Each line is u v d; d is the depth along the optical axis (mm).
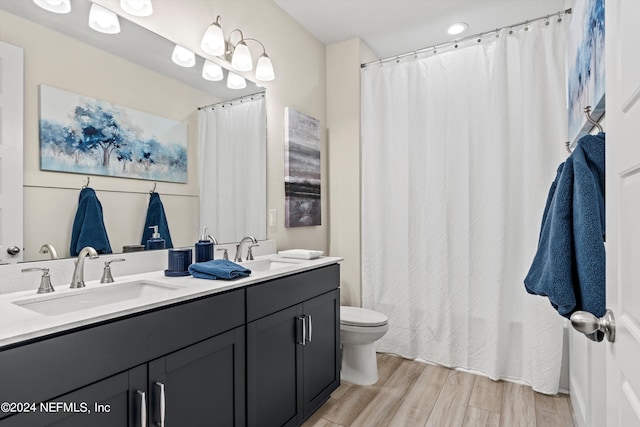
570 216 1137
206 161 2006
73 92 1445
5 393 804
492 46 2449
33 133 1330
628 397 656
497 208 2355
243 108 2244
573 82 1876
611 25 774
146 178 1708
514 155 2352
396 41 3000
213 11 2055
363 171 2902
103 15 1553
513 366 2369
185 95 1896
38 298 1182
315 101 2916
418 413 1981
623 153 691
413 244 2701
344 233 2973
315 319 1978
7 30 1270
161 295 1223
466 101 2521
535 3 2416
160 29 1785
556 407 2039
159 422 1108
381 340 2844
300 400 1824
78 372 930
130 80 1647
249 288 1514
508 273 2350
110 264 1553
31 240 1319
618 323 712
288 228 2619
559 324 2178
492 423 1882
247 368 1495
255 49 2326
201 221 1972
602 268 1010
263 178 2393
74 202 1442
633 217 634
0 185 1250
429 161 2641
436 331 2605
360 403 2090
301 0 2453
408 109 2717
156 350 1126
